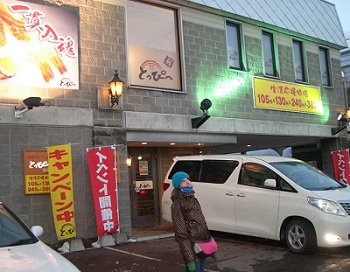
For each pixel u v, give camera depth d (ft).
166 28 36.73
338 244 23.24
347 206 24.07
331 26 52.60
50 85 28.89
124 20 33.50
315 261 22.94
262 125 41.88
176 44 37.22
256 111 41.88
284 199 25.29
